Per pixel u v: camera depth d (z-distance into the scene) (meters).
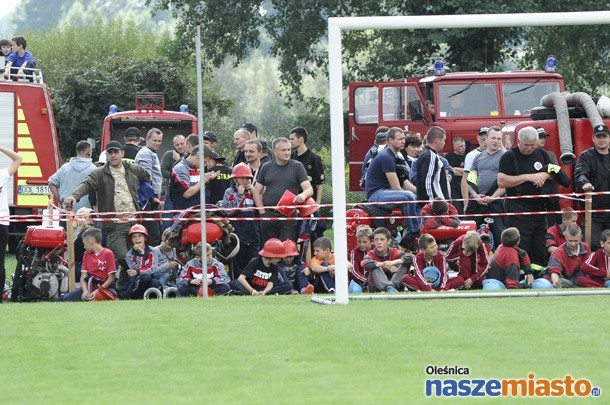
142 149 51.81
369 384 22.55
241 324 30.52
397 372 23.66
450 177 48.62
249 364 24.73
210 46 123.81
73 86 123.12
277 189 46.00
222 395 21.78
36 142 73.06
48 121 73.50
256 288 43.19
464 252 43.66
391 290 42.72
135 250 43.28
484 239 48.81
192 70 137.50
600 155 46.88
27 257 44.31
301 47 120.75
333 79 36.88
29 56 76.44
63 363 25.50
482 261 43.94
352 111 82.94
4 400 21.91
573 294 38.53
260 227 46.12
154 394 22.06
